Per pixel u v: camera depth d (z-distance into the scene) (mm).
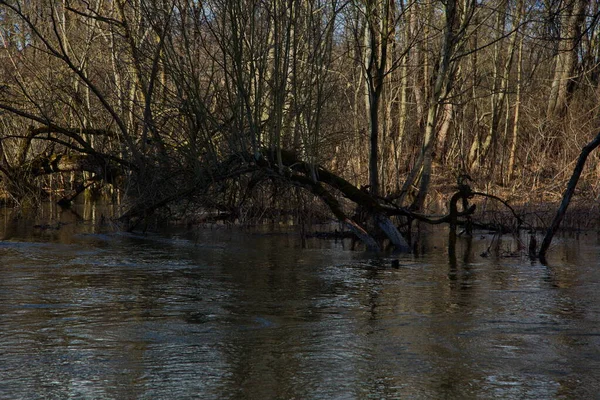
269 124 14484
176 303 8664
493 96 27281
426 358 6570
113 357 6543
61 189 24781
